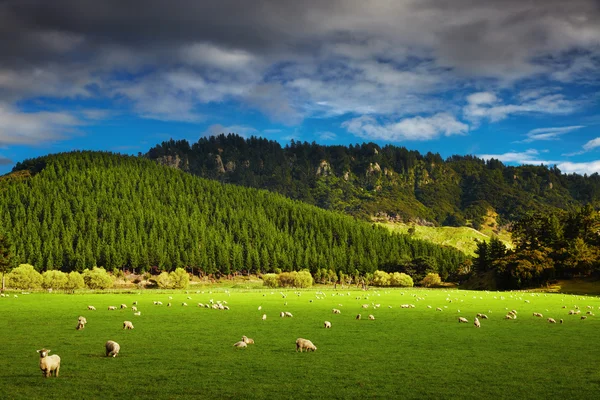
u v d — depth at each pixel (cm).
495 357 3247
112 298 9306
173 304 7756
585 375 2731
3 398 2209
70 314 5975
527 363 3053
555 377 2680
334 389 2422
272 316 5881
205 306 7400
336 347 3616
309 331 4512
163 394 2308
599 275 14425
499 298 9638
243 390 2386
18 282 14112
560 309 7056
